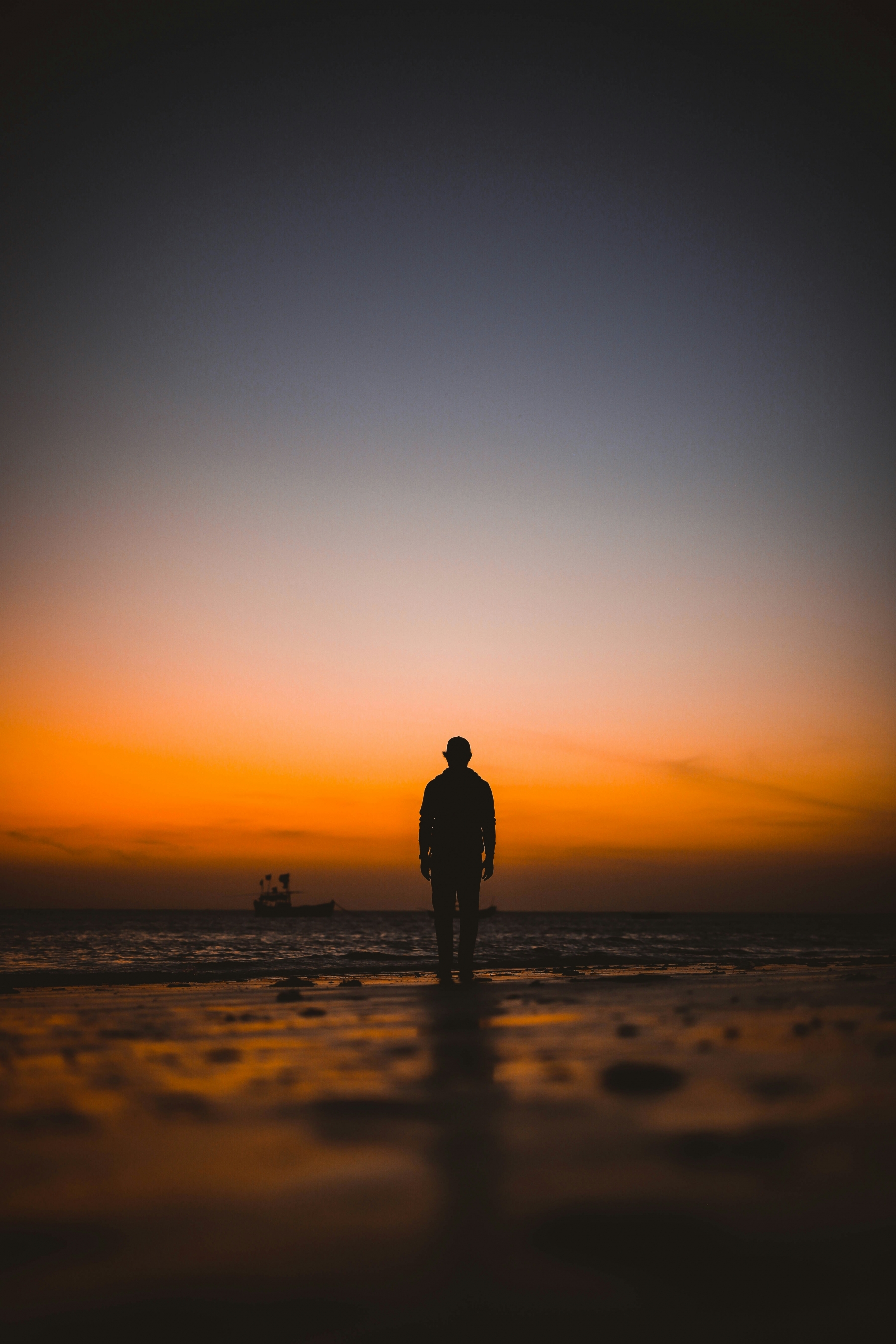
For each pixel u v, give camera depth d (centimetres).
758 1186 140
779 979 680
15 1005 499
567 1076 240
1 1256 115
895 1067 251
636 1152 161
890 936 6894
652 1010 422
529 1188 140
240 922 14025
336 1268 111
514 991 564
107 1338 93
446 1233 121
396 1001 496
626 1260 113
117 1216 130
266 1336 93
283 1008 454
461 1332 94
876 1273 108
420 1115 192
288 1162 156
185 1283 107
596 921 19350
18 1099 213
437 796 807
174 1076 246
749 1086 224
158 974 878
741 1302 100
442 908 795
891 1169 149
